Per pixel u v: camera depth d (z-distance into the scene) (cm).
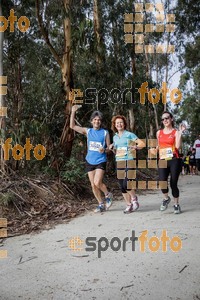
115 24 1121
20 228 530
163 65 1862
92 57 1045
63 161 793
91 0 1000
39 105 849
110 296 296
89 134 606
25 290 316
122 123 595
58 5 857
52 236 478
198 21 1675
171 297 289
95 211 616
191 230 464
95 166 601
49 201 670
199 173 1722
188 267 344
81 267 362
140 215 572
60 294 305
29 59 925
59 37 1009
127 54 1147
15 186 668
